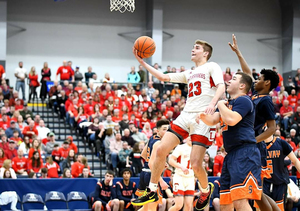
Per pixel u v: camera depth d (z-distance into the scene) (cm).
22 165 1288
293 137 1638
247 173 529
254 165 532
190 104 580
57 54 2400
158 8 2373
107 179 1085
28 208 1084
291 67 2555
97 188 1089
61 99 1830
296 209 1148
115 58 2473
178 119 585
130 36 2495
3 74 1988
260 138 593
